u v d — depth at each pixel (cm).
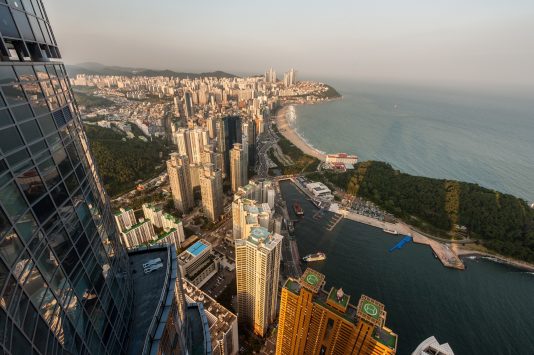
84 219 4722
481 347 16675
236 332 14175
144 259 7244
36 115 3819
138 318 5903
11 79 3394
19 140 3434
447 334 17325
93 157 5594
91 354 4375
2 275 2938
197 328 8806
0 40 3294
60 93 4588
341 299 10588
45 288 3581
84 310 4353
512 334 17525
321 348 11488
